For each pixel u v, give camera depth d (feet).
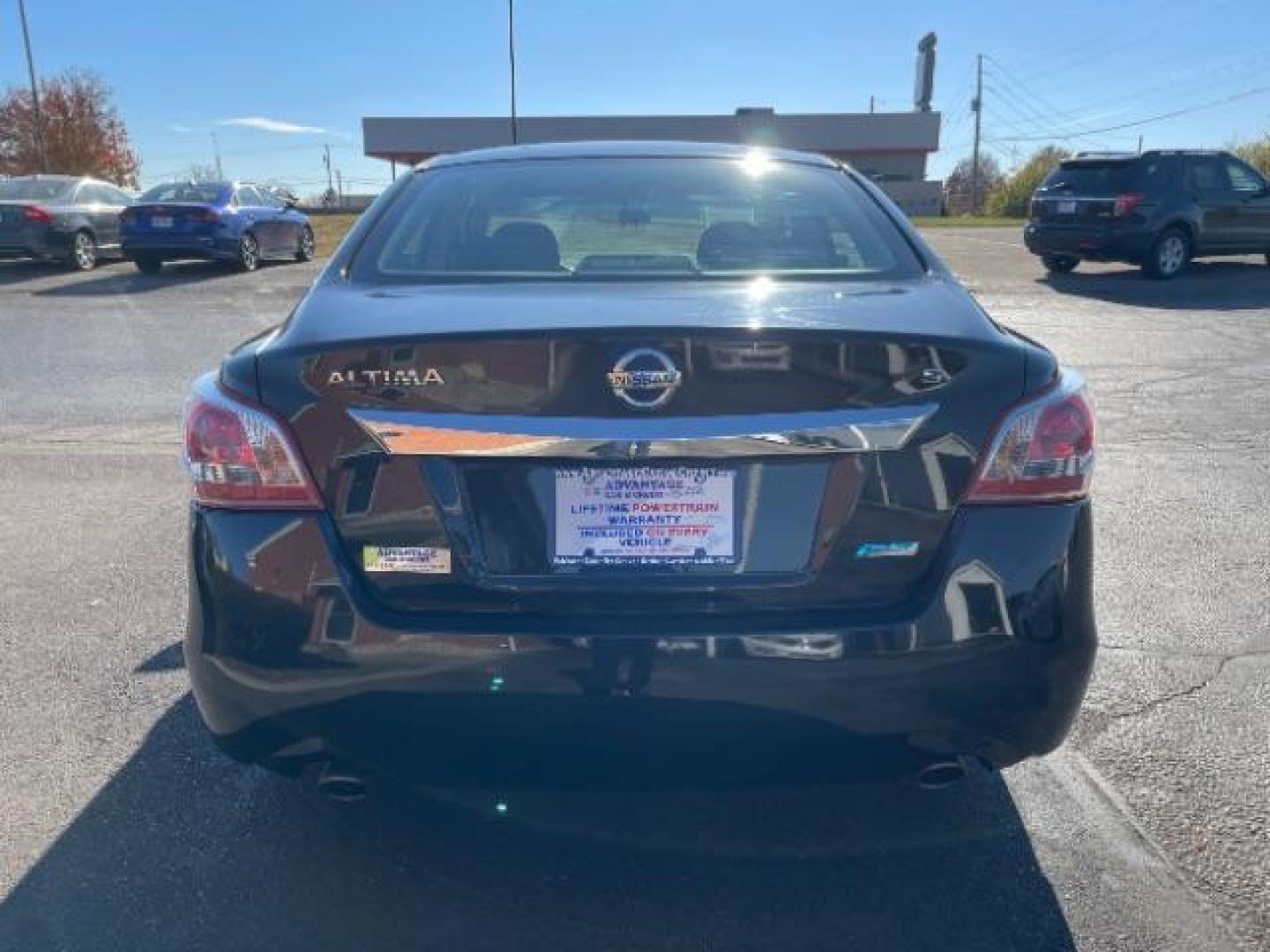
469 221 10.01
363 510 7.37
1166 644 12.85
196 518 7.73
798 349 7.13
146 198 55.36
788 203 10.40
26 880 8.65
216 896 8.48
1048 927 8.11
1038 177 163.53
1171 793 9.78
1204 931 8.05
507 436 7.13
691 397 7.11
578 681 7.24
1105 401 26.55
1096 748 10.55
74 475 20.03
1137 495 18.88
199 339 36.01
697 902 8.41
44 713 11.26
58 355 33.01
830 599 7.42
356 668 7.36
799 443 7.18
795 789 7.96
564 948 7.93
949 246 73.20
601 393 7.10
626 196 10.47
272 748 7.75
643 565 7.32
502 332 7.06
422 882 8.64
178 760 10.39
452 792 9.86
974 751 7.68
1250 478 19.90
